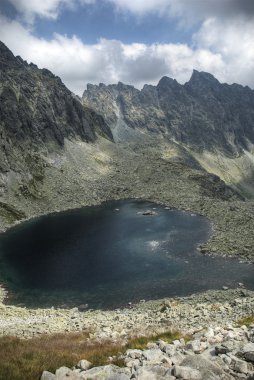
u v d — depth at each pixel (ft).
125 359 49.26
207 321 106.01
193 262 274.16
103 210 496.64
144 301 205.16
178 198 547.49
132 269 260.83
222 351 45.24
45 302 209.26
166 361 44.21
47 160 619.67
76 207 518.78
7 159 529.86
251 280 235.61
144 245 320.29
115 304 203.41
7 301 211.41
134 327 104.42
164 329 86.12
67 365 50.93
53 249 313.53
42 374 41.96
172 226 391.86
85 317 155.74
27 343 71.77
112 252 301.63
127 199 582.76
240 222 381.60
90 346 67.46
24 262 281.13
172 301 184.44
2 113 605.73
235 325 86.22
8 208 452.76
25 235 365.40
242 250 290.97
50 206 504.02
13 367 48.16
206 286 227.20
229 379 36.47
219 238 324.19
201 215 448.65
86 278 245.45
